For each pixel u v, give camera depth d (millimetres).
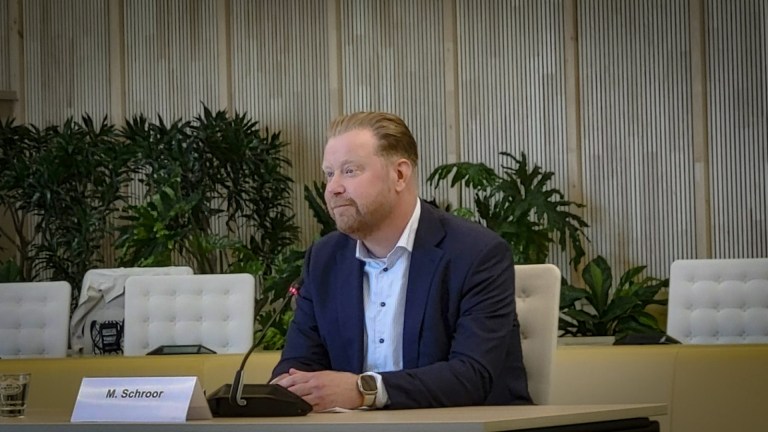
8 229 7262
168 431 1509
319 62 6992
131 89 7250
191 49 7168
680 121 6457
